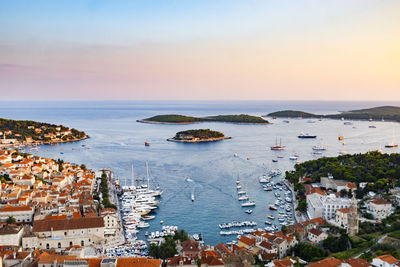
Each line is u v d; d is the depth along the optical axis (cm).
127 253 19938
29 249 19662
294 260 17300
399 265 14688
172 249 18612
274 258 18612
